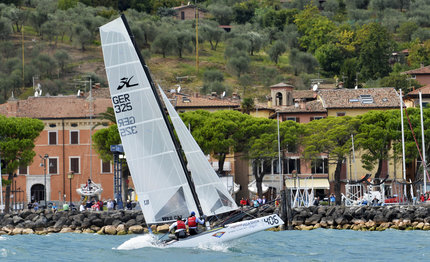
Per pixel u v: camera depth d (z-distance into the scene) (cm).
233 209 13325
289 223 19525
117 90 12769
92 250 14600
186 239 12988
